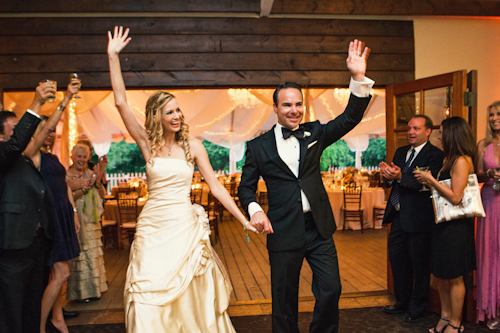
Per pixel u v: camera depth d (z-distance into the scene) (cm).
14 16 355
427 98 337
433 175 284
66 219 271
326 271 212
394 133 366
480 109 405
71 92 236
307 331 285
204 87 376
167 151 213
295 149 220
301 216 214
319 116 1115
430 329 281
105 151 1198
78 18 359
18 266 214
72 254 270
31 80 354
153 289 190
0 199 211
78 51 358
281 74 374
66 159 651
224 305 217
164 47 364
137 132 217
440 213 256
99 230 381
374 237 641
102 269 388
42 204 226
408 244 299
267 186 225
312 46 378
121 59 362
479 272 279
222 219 884
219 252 561
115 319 319
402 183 288
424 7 381
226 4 364
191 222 210
